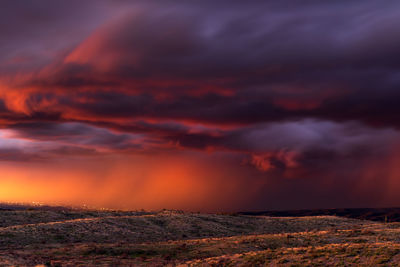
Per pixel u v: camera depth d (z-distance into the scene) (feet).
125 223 331.36
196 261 168.25
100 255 200.34
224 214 440.86
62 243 241.55
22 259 169.48
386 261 123.34
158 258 192.75
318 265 130.82
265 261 145.18
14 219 338.54
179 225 350.43
